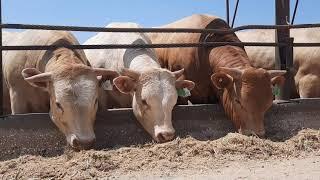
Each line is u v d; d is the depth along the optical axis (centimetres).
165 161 313
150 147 346
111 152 327
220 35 439
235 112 382
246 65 399
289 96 421
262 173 286
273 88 391
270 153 335
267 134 396
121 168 302
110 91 418
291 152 341
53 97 344
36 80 344
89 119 338
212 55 426
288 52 426
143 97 359
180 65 465
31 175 291
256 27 419
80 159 309
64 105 335
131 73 366
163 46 391
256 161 318
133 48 394
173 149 331
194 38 459
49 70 358
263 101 373
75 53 380
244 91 375
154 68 372
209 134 389
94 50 448
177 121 384
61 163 310
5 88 424
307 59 516
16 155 349
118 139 370
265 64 546
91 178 285
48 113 358
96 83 348
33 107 398
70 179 284
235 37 444
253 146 340
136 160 315
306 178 272
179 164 308
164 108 354
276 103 405
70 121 334
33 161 320
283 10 429
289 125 404
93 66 440
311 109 410
